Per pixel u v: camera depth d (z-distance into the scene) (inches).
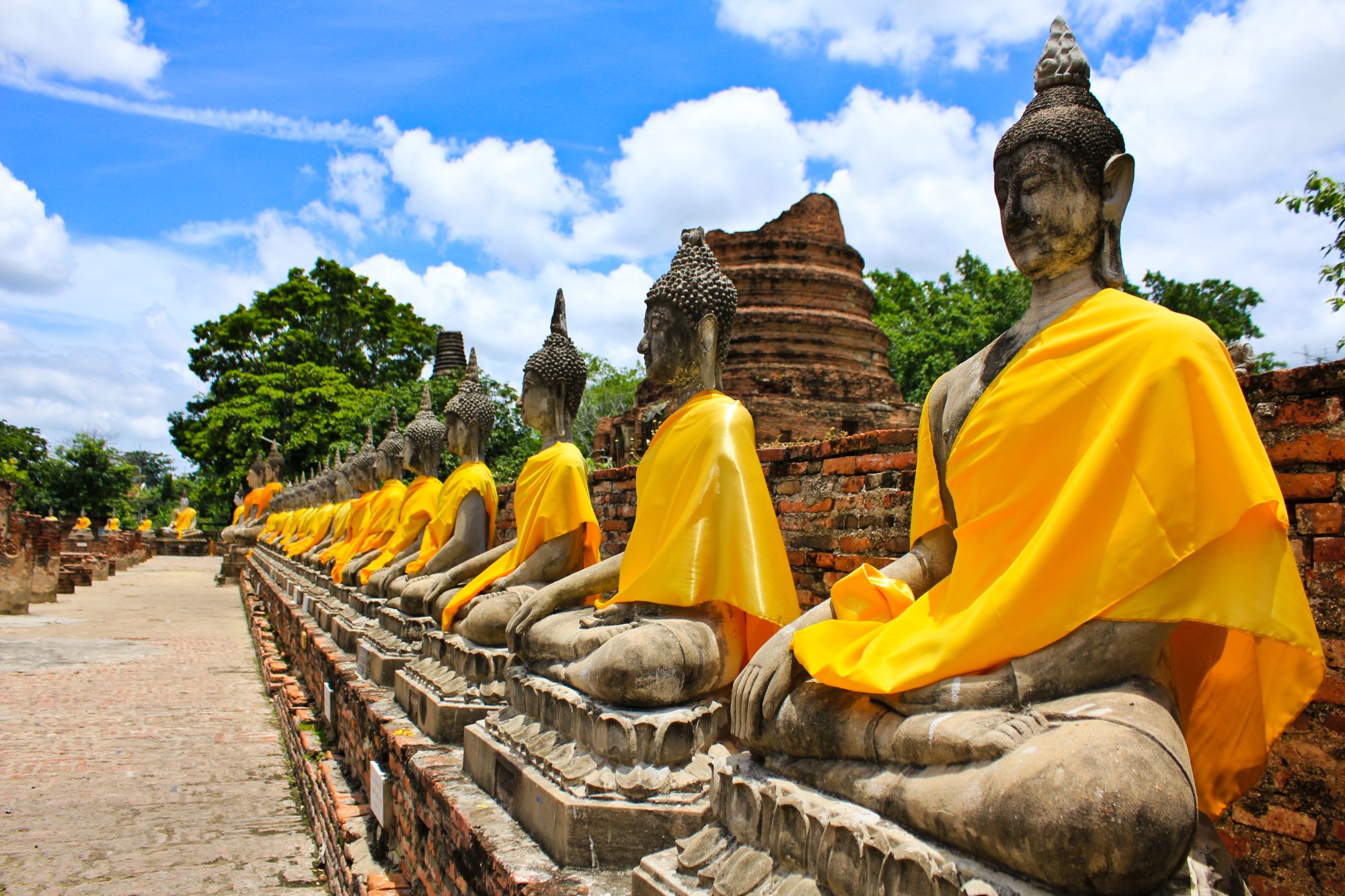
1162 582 105.8
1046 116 132.0
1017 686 110.4
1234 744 118.0
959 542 126.2
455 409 381.1
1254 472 102.7
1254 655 116.0
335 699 374.0
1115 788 88.7
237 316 1895.9
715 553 181.2
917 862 101.6
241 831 316.5
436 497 446.9
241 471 1705.2
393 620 357.7
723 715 175.8
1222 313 973.8
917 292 1514.5
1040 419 119.0
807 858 119.2
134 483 3011.8
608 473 427.2
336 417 1638.8
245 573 1196.5
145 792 354.3
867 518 252.8
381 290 2004.2
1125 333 116.0
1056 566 110.3
